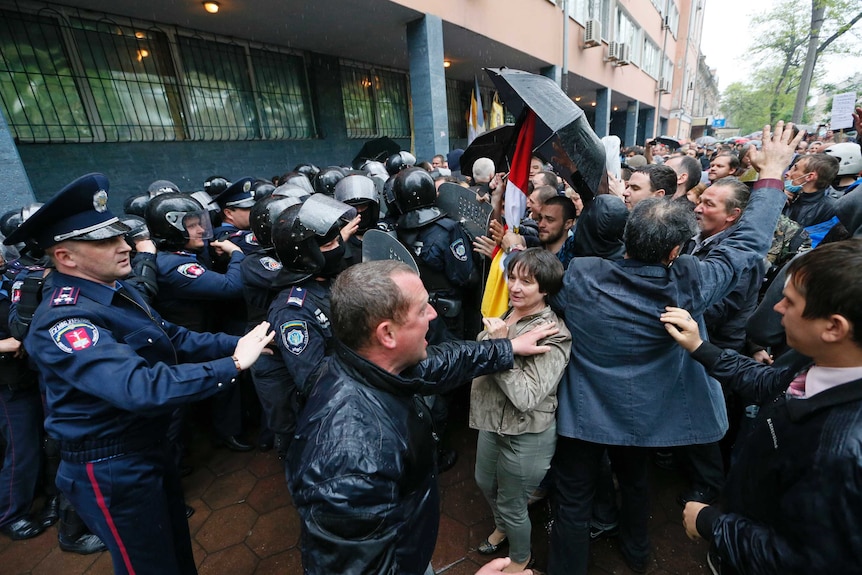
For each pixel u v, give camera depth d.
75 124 4.61
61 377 1.18
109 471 1.29
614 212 1.74
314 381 1.04
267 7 5.01
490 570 0.85
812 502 0.72
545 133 1.99
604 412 1.40
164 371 1.20
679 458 2.23
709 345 1.24
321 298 1.64
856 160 3.44
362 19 5.64
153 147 5.27
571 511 1.53
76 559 1.95
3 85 4.11
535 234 2.82
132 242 2.18
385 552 0.76
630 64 15.02
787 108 21.17
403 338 0.90
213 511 2.18
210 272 2.27
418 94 6.08
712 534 0.96
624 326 1.31
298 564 1.88
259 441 2.65
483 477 1.69
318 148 7.35
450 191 2.67
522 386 1.34
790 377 0.97
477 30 6.83
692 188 2.96
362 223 2.46
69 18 4.47
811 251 0.80
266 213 1.97
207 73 5.76
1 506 2.05
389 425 0.86
